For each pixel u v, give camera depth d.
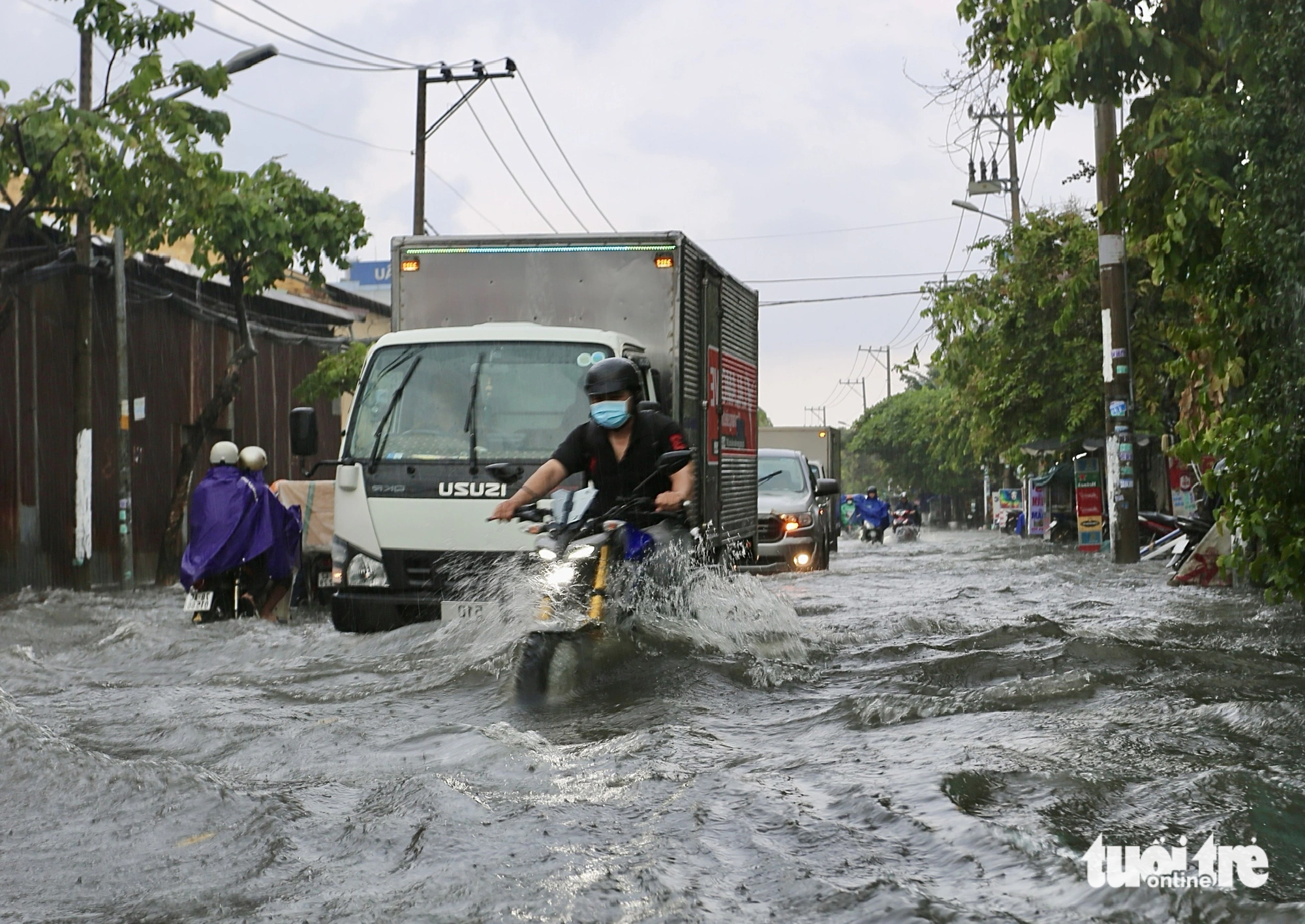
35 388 17.86
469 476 8.40
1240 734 4.46
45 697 6.07
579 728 4.96
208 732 4.91
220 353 23.22
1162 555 18.83
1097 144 18.94
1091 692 5.43
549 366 8.78
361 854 3.22
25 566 17.53
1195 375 9.52
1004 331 27.64
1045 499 33.06
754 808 3.50
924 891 2.76
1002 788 3.68
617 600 6.41
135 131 14.40
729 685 5.85
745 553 13.33
